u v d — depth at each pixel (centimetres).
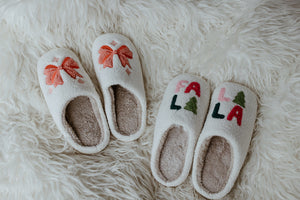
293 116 61
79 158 65
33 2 66
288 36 65
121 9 68
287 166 60
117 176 63
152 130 70
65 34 69
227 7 68
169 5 68
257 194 61
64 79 65
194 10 68
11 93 67
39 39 69
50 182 60
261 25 66
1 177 61
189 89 66
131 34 71
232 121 61
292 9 67
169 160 67
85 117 70
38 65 68
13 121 66
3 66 67
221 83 68
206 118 66
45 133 66
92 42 71
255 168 62
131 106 72
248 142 62
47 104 66
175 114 63
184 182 66
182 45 70
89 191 60
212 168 65
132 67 68
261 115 65
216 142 67
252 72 66
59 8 66
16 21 67
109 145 69
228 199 63
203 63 69
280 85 64
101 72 67
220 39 69
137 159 67
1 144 63
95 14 68
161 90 72
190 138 64
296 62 64
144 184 65
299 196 58
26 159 61
